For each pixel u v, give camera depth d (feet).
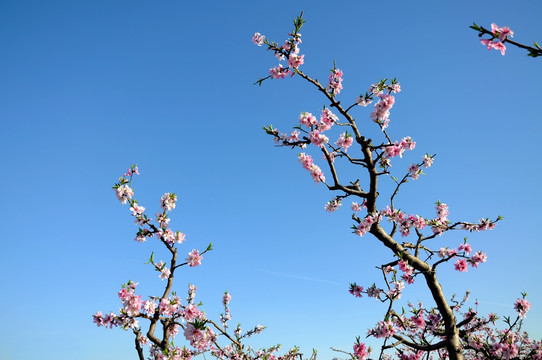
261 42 21.67
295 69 21.13
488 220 24.12
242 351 25.03
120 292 17.12
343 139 21.80
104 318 17.43
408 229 24.35
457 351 20.31
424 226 24.26
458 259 23.02
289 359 28.89
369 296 20.72
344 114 21.76
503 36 11.86
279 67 21.53
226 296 31.48
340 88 22.12
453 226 24.64
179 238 19.84
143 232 19.79
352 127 21.86
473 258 22.84
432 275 21.76
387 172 21.53
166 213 20.33
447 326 21.11
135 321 17.44
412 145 21.81
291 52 21.33
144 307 17.63
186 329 17.11
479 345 22.89
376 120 21.16
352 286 20.99
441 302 21.49
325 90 21.44
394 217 23.52
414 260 21.95
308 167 22.70
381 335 18.92
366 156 21.59
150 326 17.94
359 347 18.66
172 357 17.49
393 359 29.89
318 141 21.08
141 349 18.08
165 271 19.26
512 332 23.54
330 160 21.75
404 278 21.83
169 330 19.63
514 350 21.29
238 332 30.94
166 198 20.49
